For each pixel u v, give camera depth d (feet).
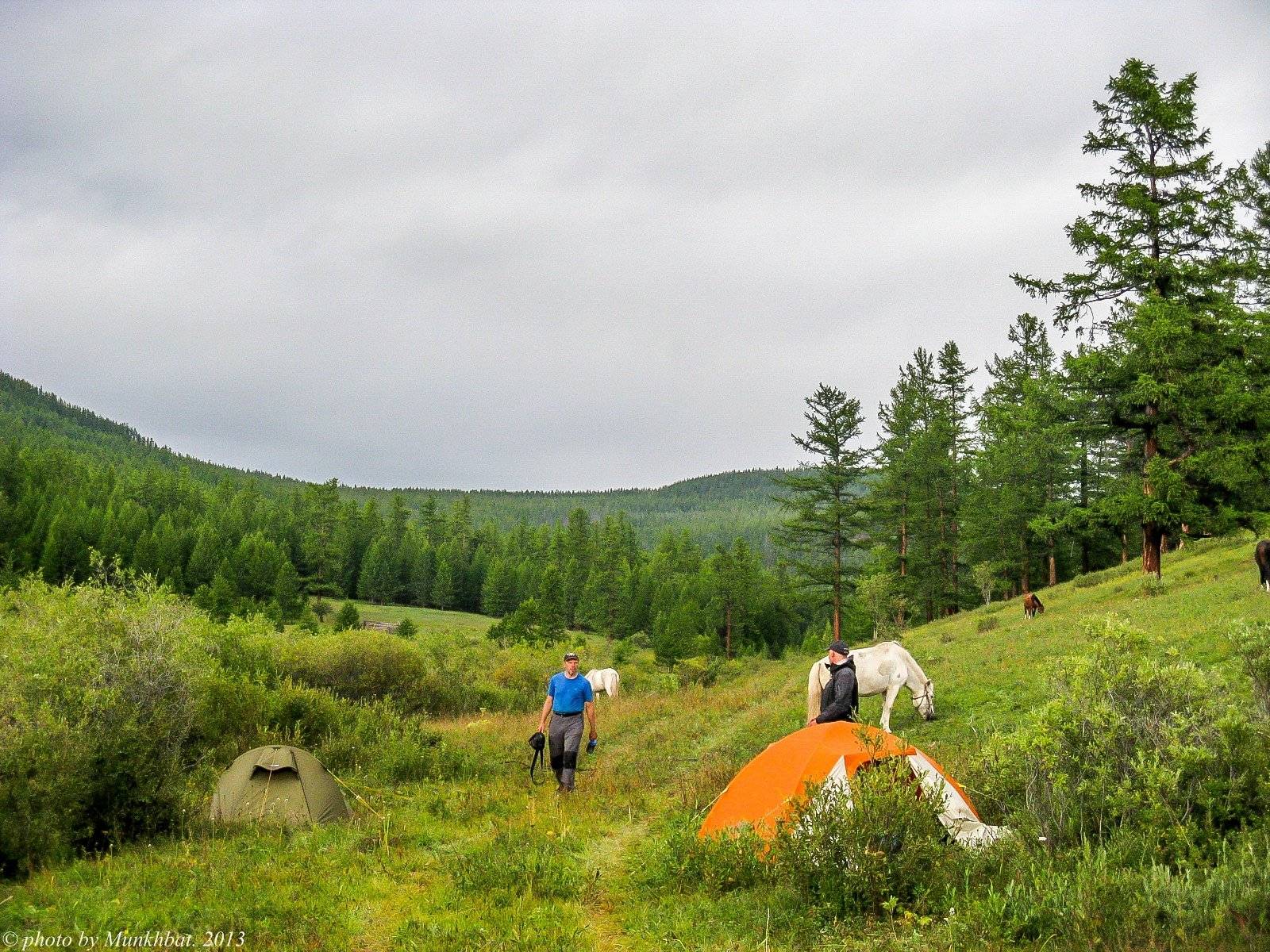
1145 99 97.04
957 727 42.14
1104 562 185.57
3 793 23.99
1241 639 29.04
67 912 19.71
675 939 19.36
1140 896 16.92
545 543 500.74
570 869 24.67
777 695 67.56
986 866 21.13
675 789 36.22
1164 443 96.12
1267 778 21.45
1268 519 88.22
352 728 44.37
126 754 27.40
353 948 19.03
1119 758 22.88
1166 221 95.35
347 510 455.22
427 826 29.91
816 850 21.49
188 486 460.96
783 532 175.22
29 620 37.70
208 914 20.07
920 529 186.80
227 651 60.90
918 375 217.56
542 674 102.17
